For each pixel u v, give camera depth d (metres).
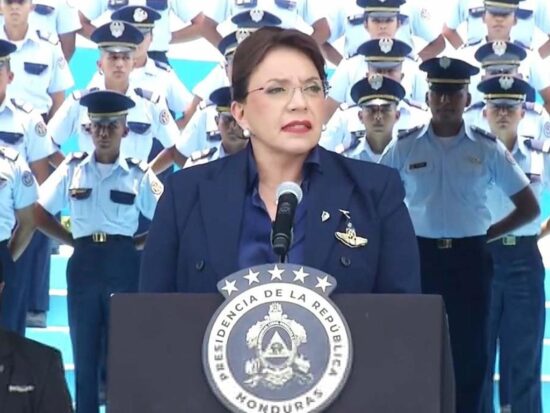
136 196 19.16
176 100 19.42
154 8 19.38
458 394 19.14
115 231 19.05
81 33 19.44
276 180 9.25
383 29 19.64
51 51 19.28
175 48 19.48
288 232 7.96
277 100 8.84
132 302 7.48
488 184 19.53
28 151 19.03
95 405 18.72
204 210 9.16
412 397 7.30
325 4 19.61
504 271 19.47
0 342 11.70
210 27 19.48
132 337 7.44
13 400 11.46
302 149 8.83
